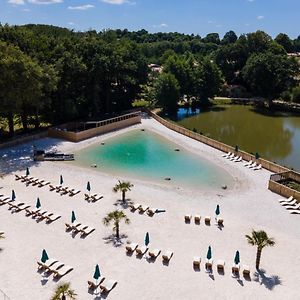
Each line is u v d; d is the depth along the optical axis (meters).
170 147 63.00
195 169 52.69
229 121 91.31
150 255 30.53
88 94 78.12
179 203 41.16
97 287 26.67
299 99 109.38
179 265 29.62
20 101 57.09
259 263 30.03
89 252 31.09
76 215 37.38
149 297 25.98
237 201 42.06
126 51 87.19
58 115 73.69
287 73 106.31
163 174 50.59
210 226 36.06
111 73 81.06
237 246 32.59
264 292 26.78
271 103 107.88
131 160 56.06
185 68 102.75
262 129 84.75
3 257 30.06
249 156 55.47
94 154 58.41
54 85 63.47
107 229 34.81
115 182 47.00
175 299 25.88
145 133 71.69
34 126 72.31
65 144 62.75
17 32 68.81
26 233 33.81
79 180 47.19
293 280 28.17
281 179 46.97
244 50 128.38
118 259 30.23
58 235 33.62
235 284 27.56
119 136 69.19
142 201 41.31
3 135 65.69
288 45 186.62
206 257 30.67
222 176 50.06
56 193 42.59
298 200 41.56
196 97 108.25
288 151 69.06
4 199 39.75
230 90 122.25
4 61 53.94
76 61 70.88
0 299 25.14
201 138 66.00
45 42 75.12
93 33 102.44
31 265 29.12
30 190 43.25
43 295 25.89
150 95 96.62
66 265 29.12
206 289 26.95
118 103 88.94
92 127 73.88
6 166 51.22
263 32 132.00
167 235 34.06
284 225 36.69
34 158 53.91
